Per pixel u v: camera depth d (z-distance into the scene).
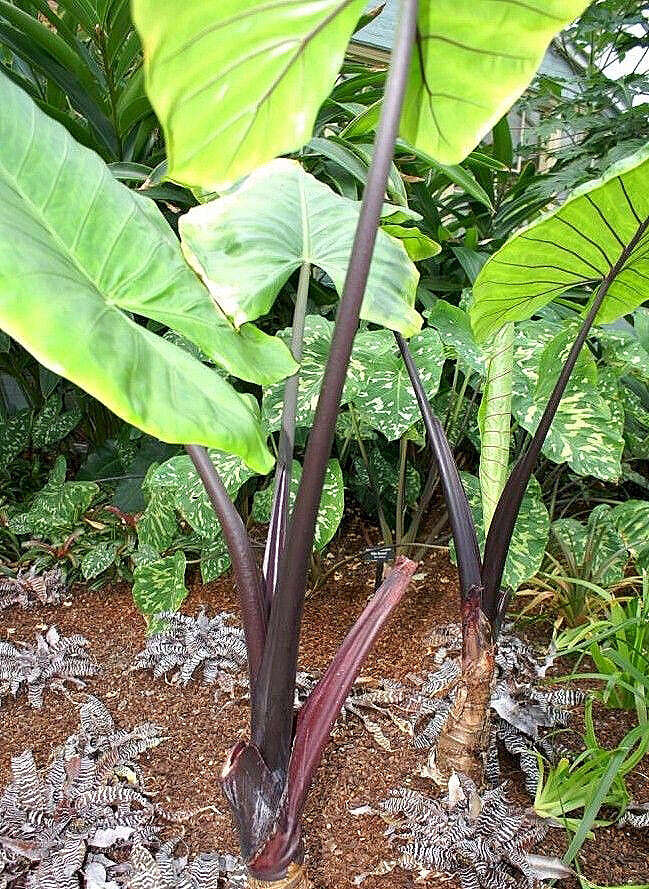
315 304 2.91
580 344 1.44
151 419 0.85
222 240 1.50
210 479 1.22
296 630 1.12
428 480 2.57
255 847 1.18
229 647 2.07
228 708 1.91
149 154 2.83
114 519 2.63
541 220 1.25
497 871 1.45
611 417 1.99
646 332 2.63
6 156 1.16
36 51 2.41
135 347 0.92
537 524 1.98
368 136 2.52
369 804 1.60
